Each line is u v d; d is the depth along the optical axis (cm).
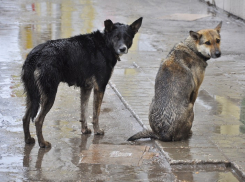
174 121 966
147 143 998
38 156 911
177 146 951
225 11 3066
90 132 1056
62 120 1130
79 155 922
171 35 2306
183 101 975
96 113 1038
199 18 2836
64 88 1409
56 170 846
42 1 3428
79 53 979
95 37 1010
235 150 930
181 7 3284
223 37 2297
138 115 1152
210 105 1252
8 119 1120
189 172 845
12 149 941
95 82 1016
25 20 2611
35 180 801
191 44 1004
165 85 984
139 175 828
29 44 2003
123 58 1825
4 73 1541
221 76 1586
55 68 935
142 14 2945
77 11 3006
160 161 891
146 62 1766
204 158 881
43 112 945
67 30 2345
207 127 1077
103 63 1008
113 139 1020
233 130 1058
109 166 866
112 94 1365
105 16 2836
